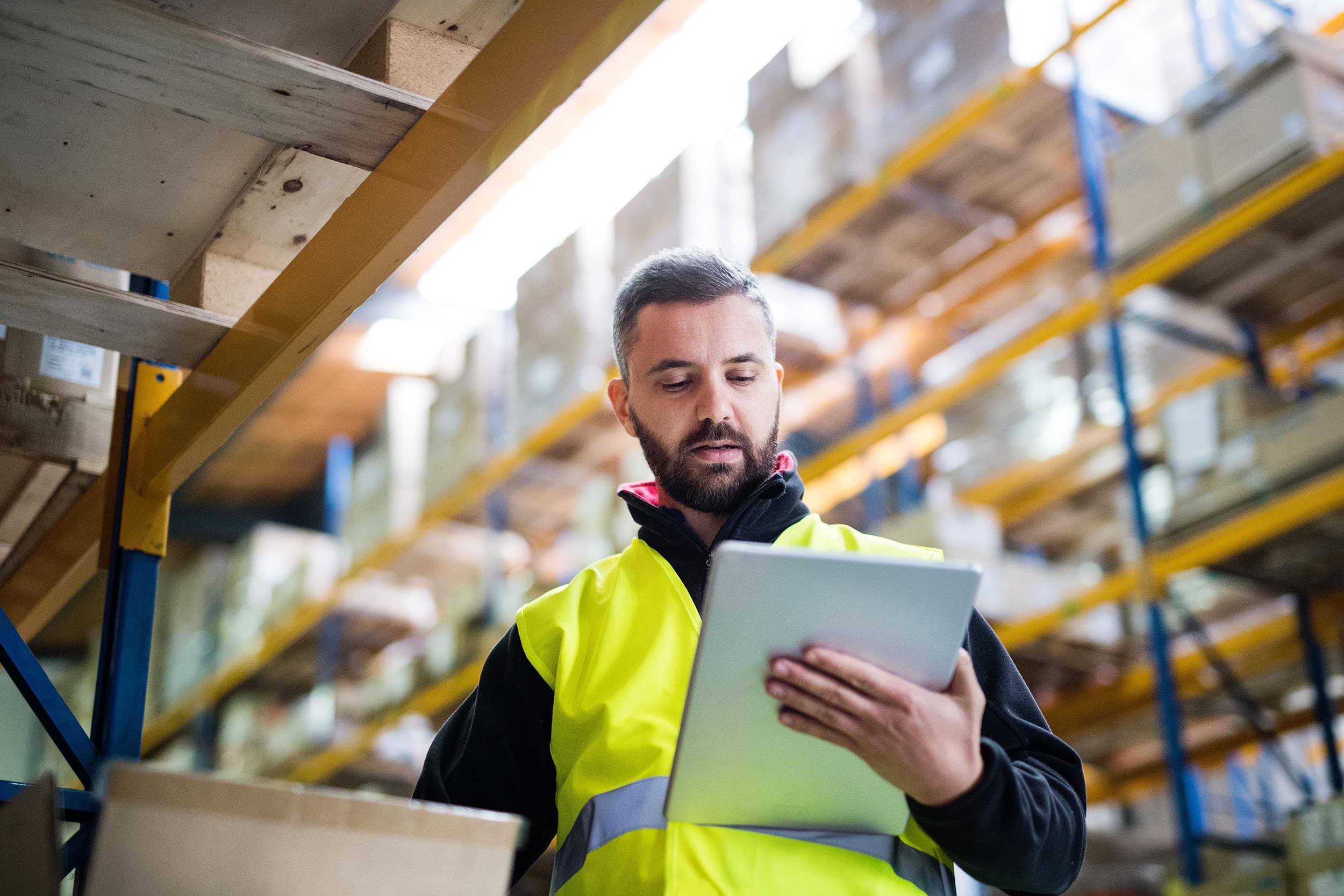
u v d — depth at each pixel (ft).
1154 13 23.98
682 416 5.83
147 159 7.45
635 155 31.24
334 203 7.86
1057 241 27.68
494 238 35.09
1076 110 22.79
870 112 24.64
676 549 5.94
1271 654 26.91
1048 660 28.07
